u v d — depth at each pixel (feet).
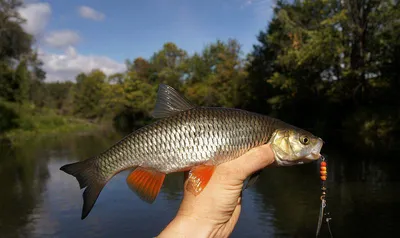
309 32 91.45
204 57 192.13
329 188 43.04
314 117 108.06
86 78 282.36
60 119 193.36
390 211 33.88
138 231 32.37
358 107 88.74
